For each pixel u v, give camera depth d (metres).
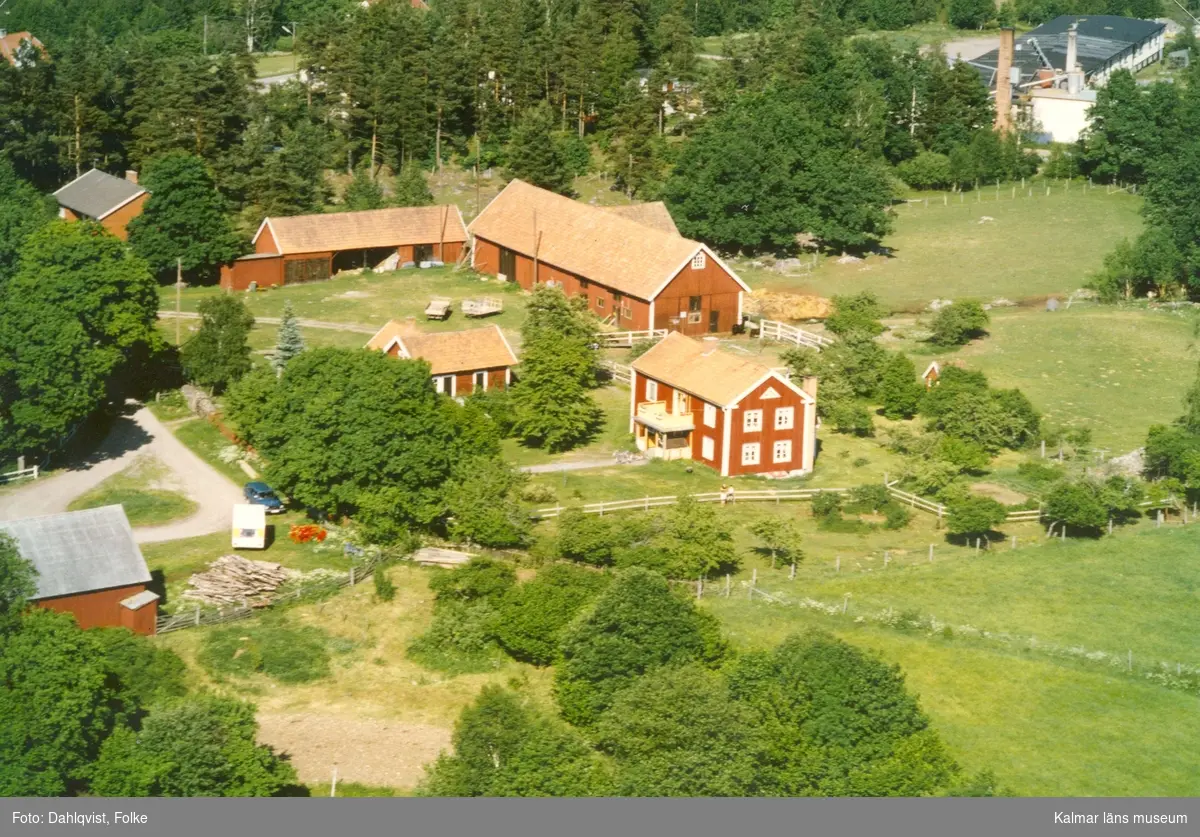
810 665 73.69
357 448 94.56
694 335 135.25
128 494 102.19
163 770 66.75
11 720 67.56
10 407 105.25
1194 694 82.06
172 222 143.75
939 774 70.19
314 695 80.12
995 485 107.81
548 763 68.88
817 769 69.50
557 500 101.06
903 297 151.25
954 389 118.56
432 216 155.25
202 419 114.12
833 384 119.75
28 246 116.81
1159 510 104.19
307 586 88.62
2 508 99.56
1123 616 89.94
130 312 113.25
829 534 100.06
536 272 144.88
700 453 110.19
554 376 111.50
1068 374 130.25
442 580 87.38
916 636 86.12
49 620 72.31
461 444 99.19
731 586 90.88
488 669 82.88
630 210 154.38
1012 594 92.00
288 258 147.88
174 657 80.62
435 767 71.31
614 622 77.81
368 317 139.00
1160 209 156.75
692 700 71.38
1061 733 78.00
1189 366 132.38
